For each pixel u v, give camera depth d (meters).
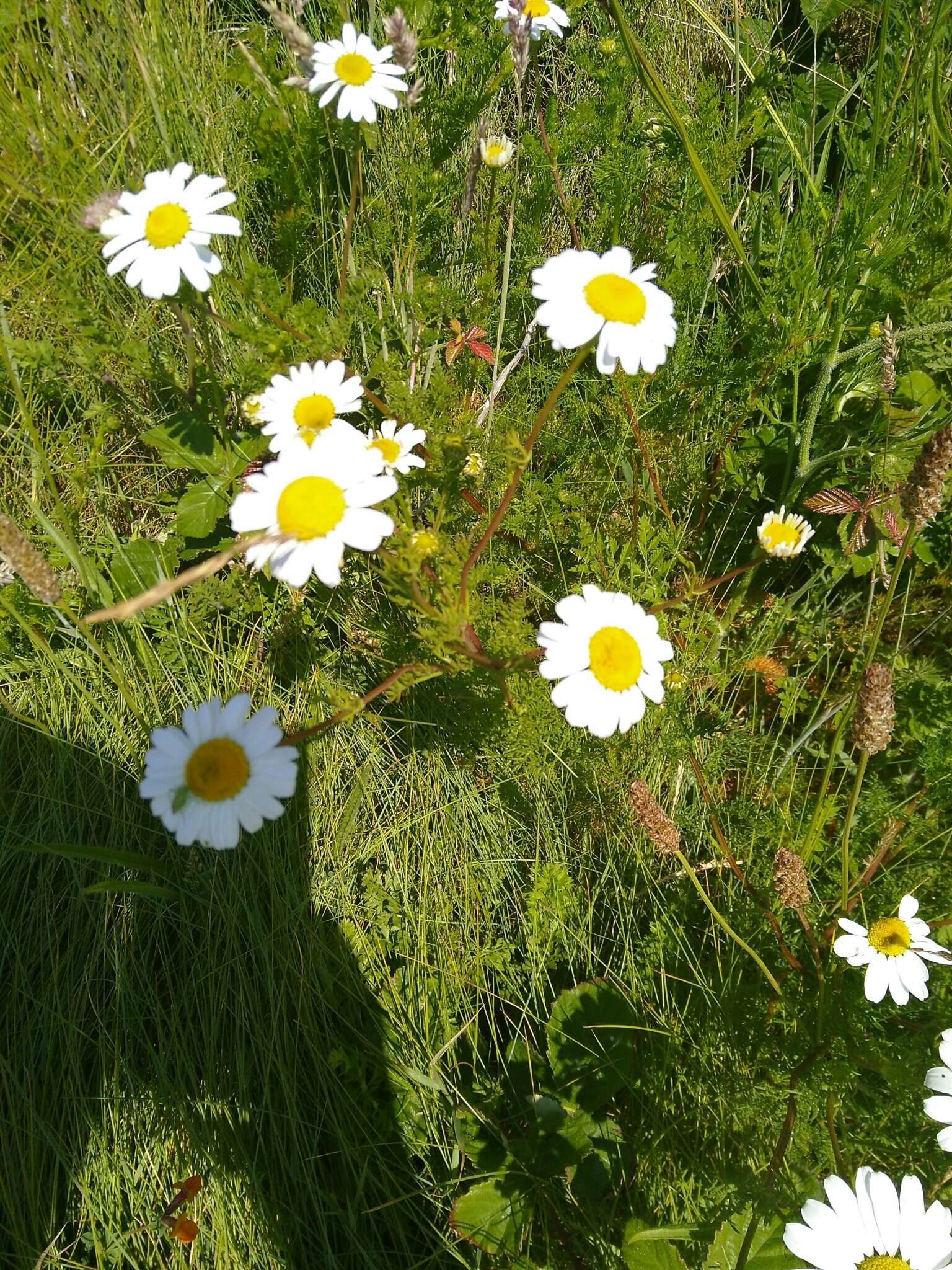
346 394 0.31
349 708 0.26
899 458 0.39
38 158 0.36
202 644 0.38
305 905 0.35
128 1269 0.32
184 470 0.41
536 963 0.35
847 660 0.41
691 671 0.38
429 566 0.31
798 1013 0.31
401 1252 0.31
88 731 0.36
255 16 0.46
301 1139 0.32
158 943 0.34
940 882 0.33
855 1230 0.22
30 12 0.38
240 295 0.37
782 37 0.57
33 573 0.25
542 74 0.54
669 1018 0.33
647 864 0.36
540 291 0.25
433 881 0.36
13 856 0.35
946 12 0.45
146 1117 0.33
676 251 0.43
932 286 0.40
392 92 0.33
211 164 0.41
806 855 0.32
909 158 0.42
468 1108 0.33
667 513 0.40
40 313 0.38
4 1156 0.32
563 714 0.35
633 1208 0.31
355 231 0.44
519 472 0.27
